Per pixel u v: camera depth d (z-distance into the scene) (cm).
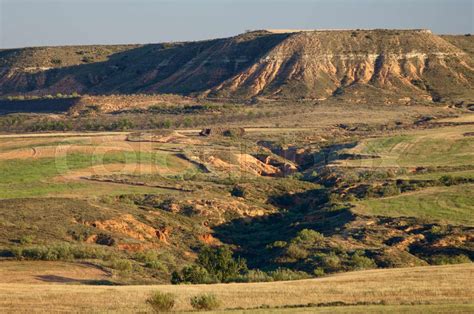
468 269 6950
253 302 5775
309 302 5772
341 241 9762
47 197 11900
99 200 11781
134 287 6375
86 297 5847
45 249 8225
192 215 11712
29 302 5662
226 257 8025
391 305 5616
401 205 11525
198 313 5388
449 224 10225
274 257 9419
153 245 9912
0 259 8062
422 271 6881
